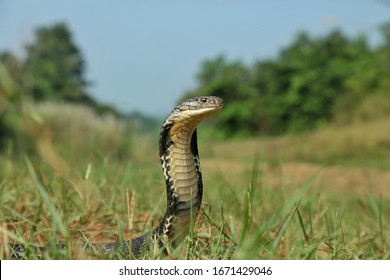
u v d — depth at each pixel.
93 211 7.04
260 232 4.45
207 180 11.84
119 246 5.42
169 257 4.94
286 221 4.80
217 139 66.81
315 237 6.07
